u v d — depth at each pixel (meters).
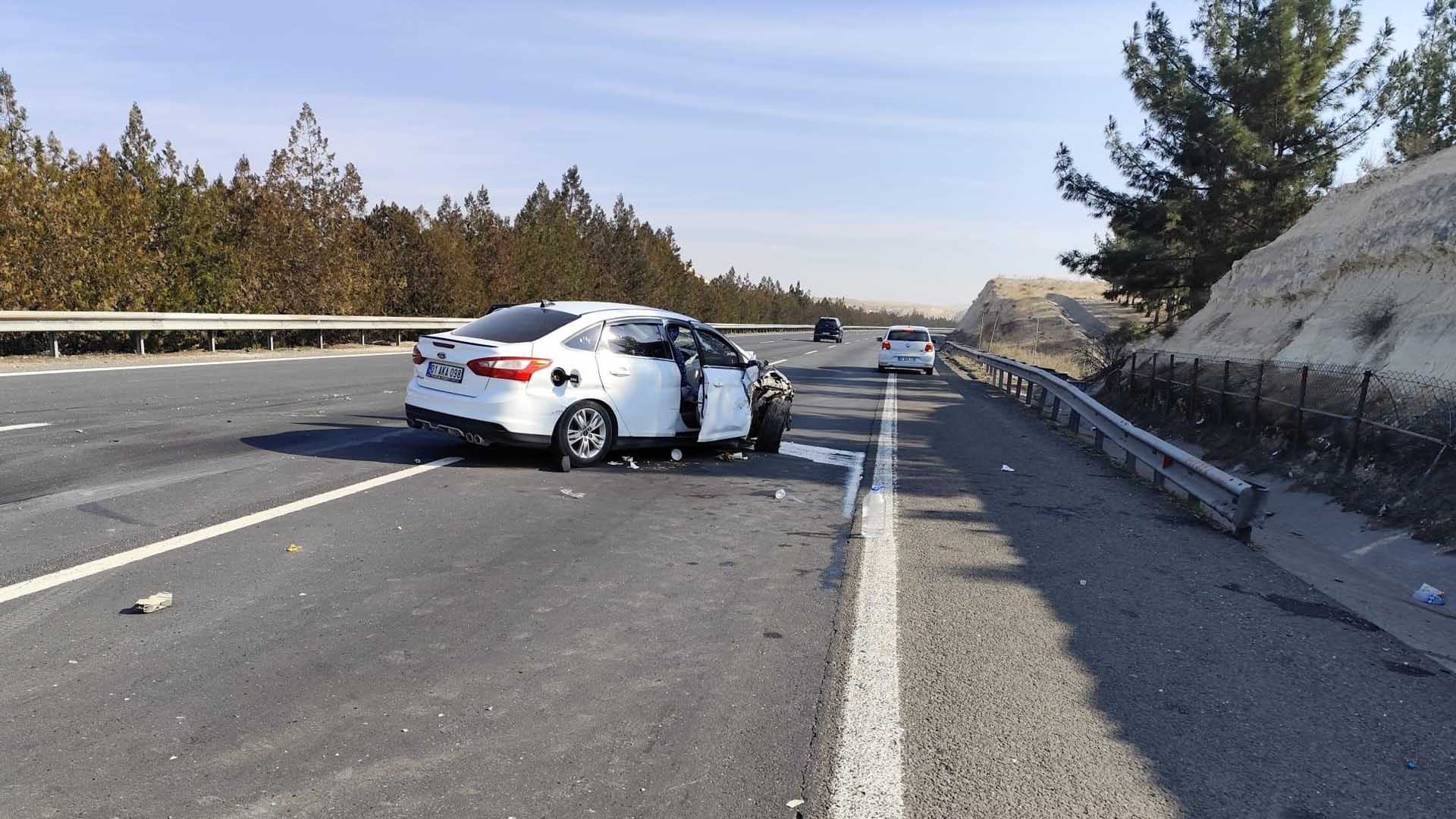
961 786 3.39
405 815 2.97
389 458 9.12
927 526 7.65
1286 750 3.85
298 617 4.67
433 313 34.34
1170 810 3.31
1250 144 22.31
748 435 10.95
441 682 4.01
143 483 7.39
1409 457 8.84
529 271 41.72
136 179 23.06
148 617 4.55
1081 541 7.38
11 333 18.48
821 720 3.86
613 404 9.20
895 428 14.62
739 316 79.25
